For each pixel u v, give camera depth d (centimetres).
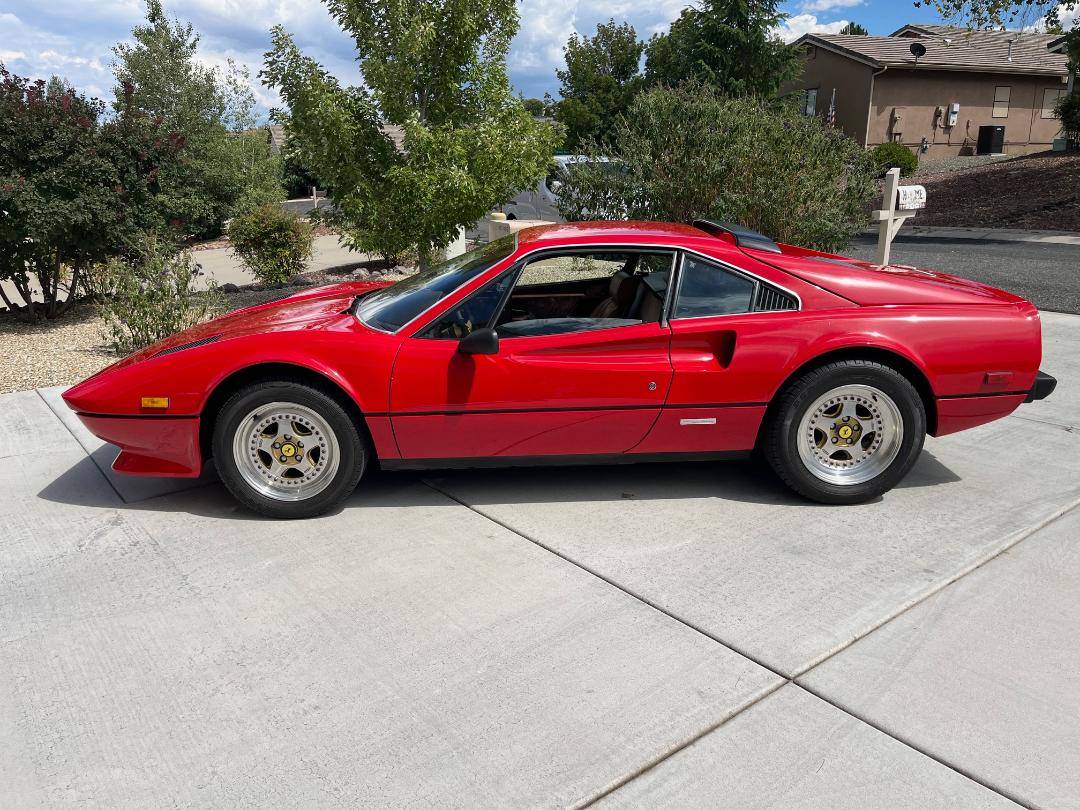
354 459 371
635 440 381
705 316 374
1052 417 508
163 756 225
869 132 3192
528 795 208
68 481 431
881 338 367
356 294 471
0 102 777
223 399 374
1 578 328
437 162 746
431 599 305
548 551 343
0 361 695
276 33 744
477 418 368
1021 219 1714
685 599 302
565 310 382
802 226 820
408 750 225
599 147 933
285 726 236
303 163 816
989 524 359
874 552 336
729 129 846
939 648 267
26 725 239
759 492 404
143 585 320
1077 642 269
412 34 737
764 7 2698
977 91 3259
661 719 236
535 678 256
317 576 325
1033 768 214
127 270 743
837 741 225
